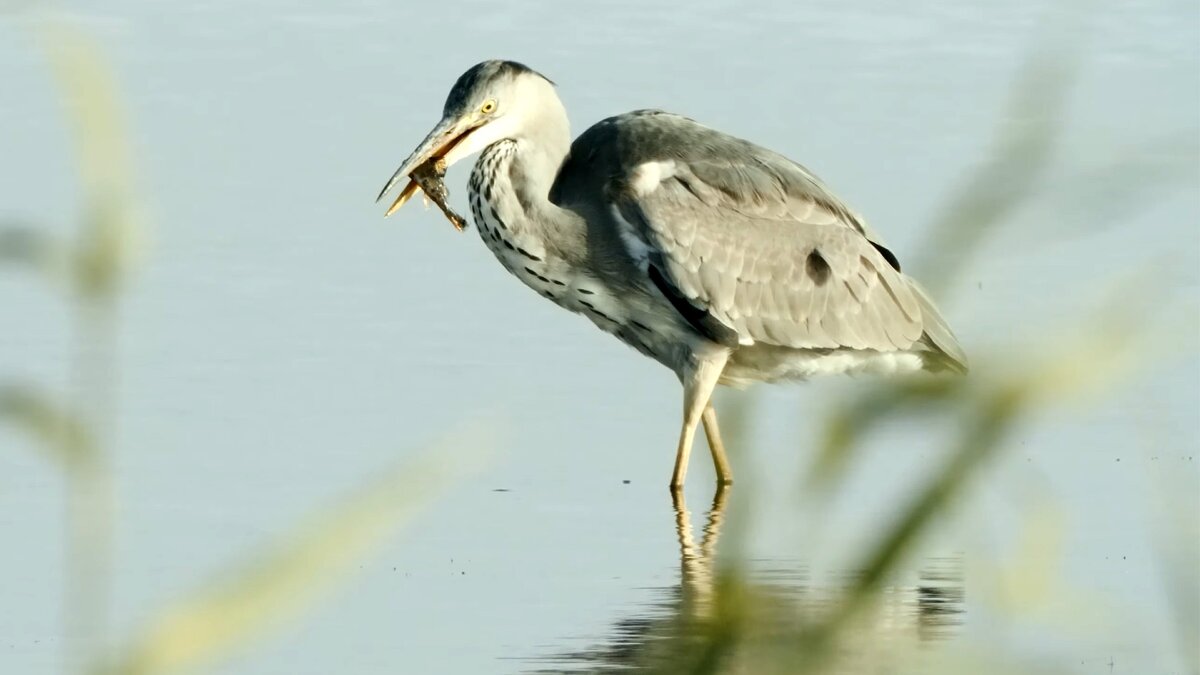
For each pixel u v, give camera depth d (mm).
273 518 11227
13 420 3215
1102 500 11734
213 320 15148
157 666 2773
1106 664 8812
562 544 11164
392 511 2900
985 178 3189
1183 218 17328
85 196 2943
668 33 25000
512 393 13953
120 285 2986
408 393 13820
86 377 13484
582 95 21859
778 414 13398
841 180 18844
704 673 3074
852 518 11234
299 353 14555
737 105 21562
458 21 25656
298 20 25625
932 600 9797
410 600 10055
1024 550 3512
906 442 12898
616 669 8859
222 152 19812
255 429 12945
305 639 9344
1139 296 3107
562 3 26750
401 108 21547
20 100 20672
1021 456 12625
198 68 23141
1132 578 10227
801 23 25672
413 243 17359
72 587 9742
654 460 12969
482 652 9180
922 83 22594
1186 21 25531
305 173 19188
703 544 11211
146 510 11328
